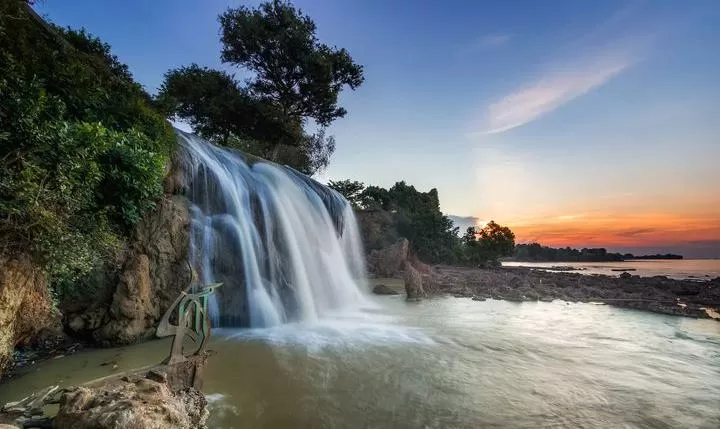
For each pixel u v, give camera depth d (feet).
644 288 94.22
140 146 31.83
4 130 20.94
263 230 48.08
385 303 62.95
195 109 95.55
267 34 101.71
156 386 15.33
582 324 48.60
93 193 27.27
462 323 46.03
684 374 28.50
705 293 88.17
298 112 120.47
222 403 20.15
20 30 28.63
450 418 19.61
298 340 34.40
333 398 21.59
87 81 32.04
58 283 25.11
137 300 30.53
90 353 27.58
